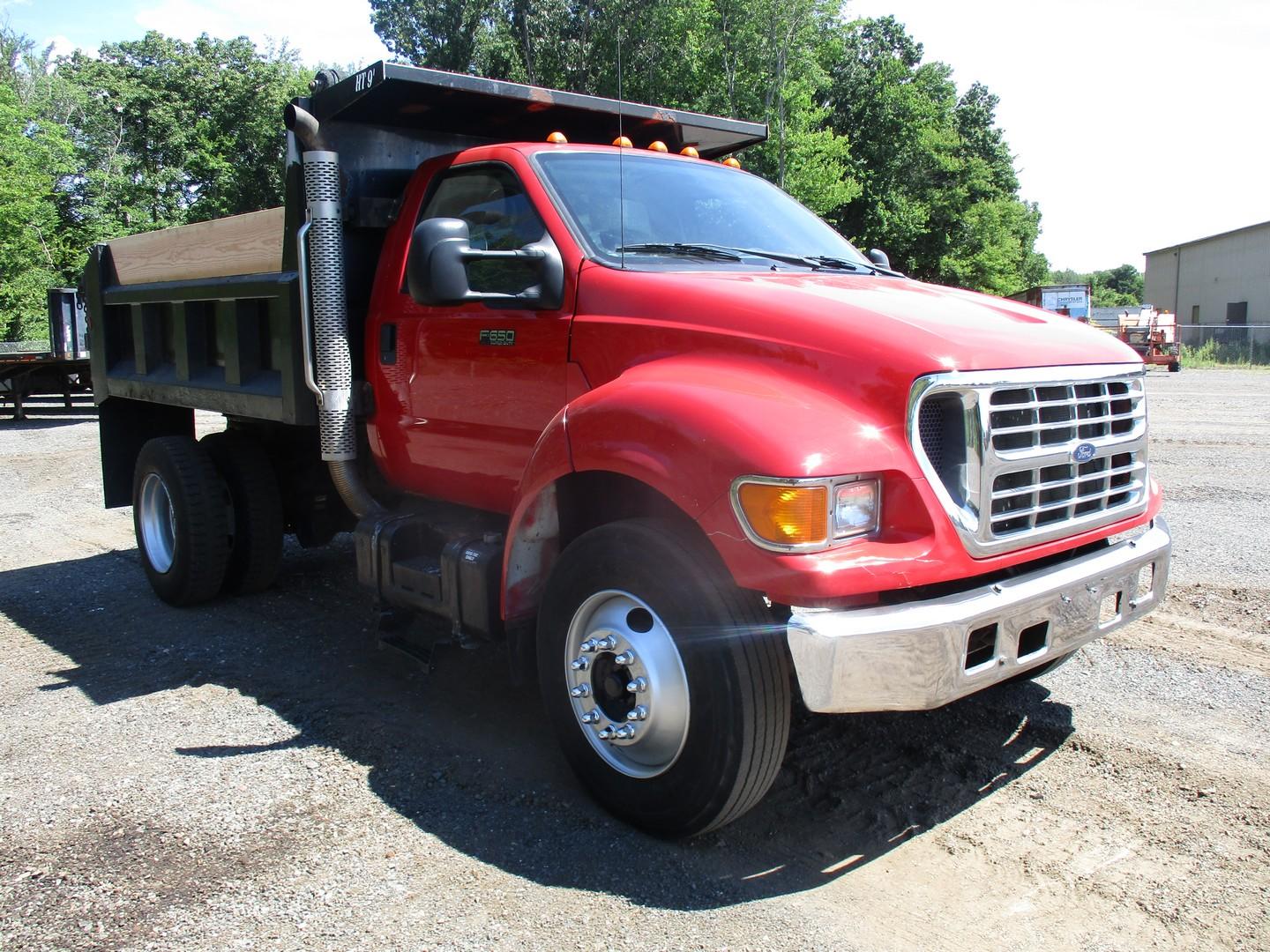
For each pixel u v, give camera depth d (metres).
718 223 4.25
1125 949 2.63
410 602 4.21
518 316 3.82
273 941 2.67
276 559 5.88
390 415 4.52
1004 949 2.63
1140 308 35.38
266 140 46.38
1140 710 4.17
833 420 2.84
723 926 2.73
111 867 3.05
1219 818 3.30
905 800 3.45
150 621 5.62
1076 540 3.26
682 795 3.00
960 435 2.87
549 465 3.34
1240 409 16.70
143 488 6.02
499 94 4.45
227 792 3.54
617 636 3.14
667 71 21.97
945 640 2.78
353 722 4.15
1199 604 5.55
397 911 2.81
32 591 6.32
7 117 31.47
